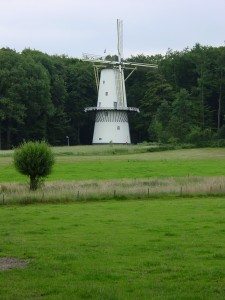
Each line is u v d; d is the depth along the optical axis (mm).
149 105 122375
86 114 126812
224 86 121125
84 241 19375
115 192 34438
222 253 16984
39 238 20172
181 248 17953
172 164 63125
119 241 19344
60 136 122812
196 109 114812
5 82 107125
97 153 80750
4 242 19281
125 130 108688
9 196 32344
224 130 102875
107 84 108000
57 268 15211
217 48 126625
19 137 115812
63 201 32938
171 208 29203
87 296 12398
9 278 14125
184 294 12461
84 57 108375
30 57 115500
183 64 127938
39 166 36656
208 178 41875
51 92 120812
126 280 13844
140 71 127562
